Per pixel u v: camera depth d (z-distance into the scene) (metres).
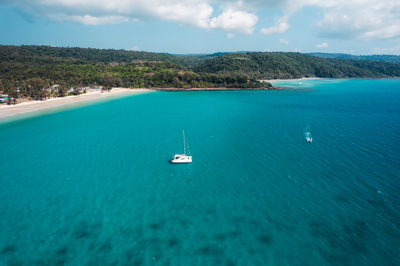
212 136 75.19
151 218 35.88
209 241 31.17
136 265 27.72
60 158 58.84
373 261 27.50
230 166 52.66
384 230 32.03
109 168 52.78
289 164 52.72
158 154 60.56
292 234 31.94
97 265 27.84
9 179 48.53
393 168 49.06
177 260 28.30
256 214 36.12
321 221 34.12
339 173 47.66
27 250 30.27
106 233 32.94
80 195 42.34
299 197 40.03
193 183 45.69
